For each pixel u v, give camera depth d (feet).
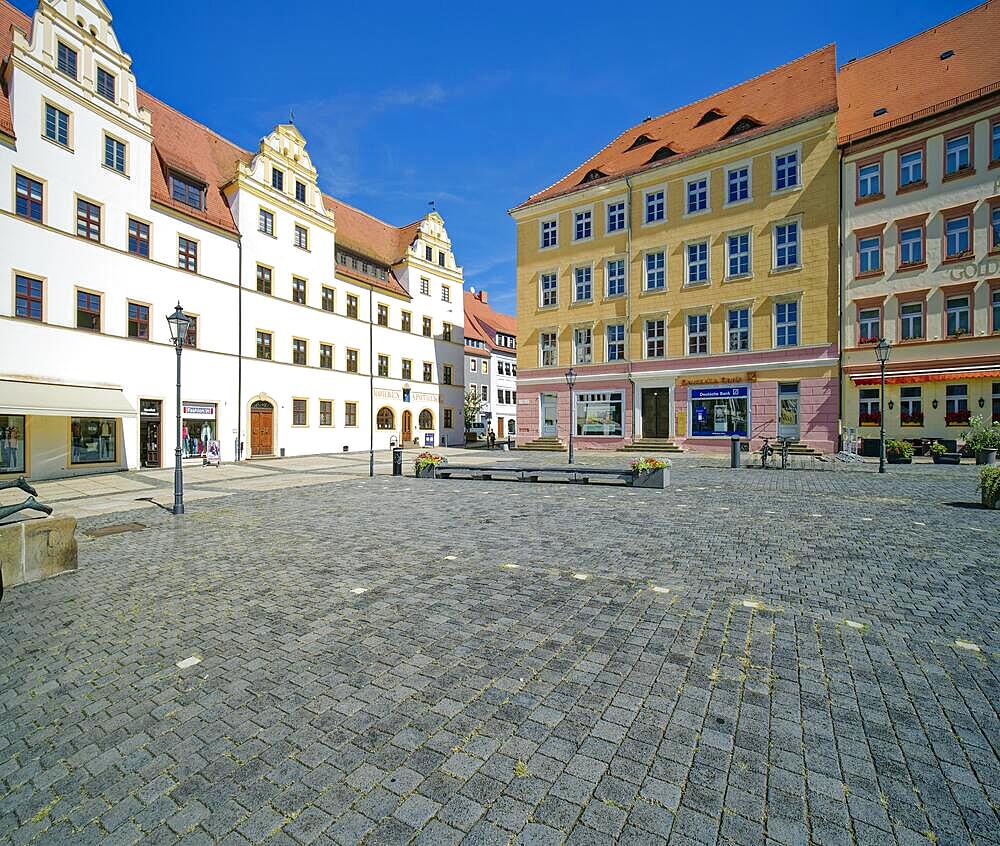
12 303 65.10
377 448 124.77
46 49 68.90
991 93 70.64
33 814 8.60
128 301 78.23
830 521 30.09
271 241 102.01
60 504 45.01
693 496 40.40
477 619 16.44
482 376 194.29
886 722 10.64
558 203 108.17
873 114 84.17
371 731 10.68
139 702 12.00
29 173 66.80
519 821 8.21
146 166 81.25
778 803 8.49
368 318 123.75
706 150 90.38
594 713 11.14
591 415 103.96
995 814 8.18
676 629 15.38
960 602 17.11
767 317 85.61
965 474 53.57
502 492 45.75
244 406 95.86
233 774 9.46
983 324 71.41
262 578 21.33
